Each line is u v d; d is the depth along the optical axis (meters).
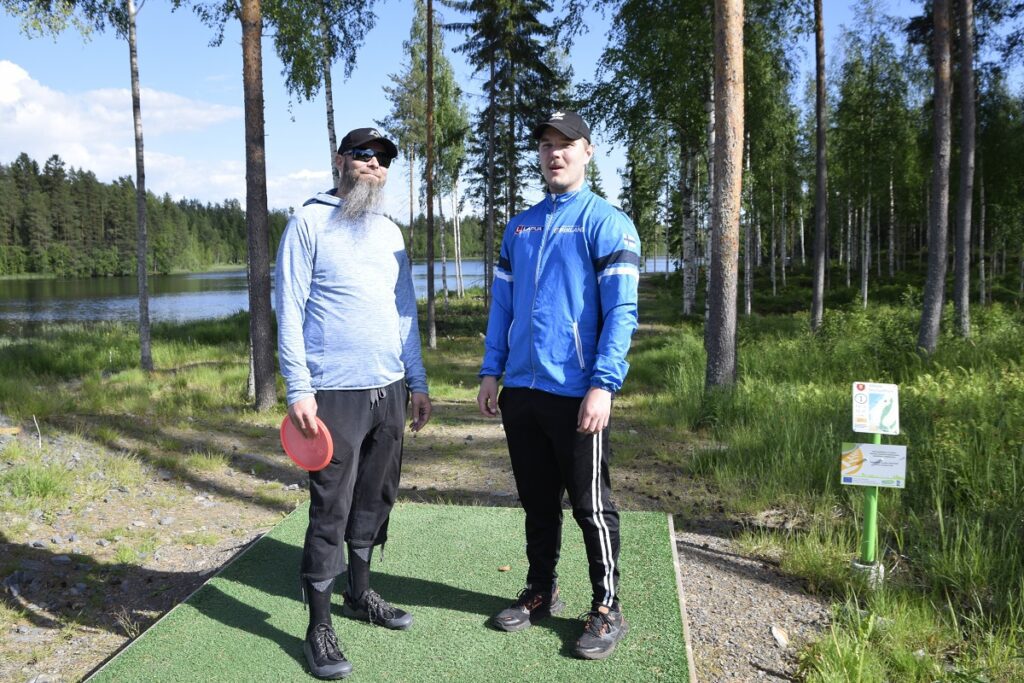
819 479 5.54
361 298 2.63
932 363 9.89
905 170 27.83
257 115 9.23
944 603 3.61
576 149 2.60
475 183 29.19
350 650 2.68
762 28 14.94
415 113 30.02
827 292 32.91
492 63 20.16
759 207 24.47
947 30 10.80
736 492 5.50
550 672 2.52
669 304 31.72
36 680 3.08
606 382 2.42
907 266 41.16
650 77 15.00
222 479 6.29
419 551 3.68
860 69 26.33
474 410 9.73
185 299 47.75
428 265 17.58
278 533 3.92
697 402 8.40
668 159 24.58
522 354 2.62
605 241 2.50
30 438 6.88
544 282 2.58
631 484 5.93
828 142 28.53
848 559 4.09
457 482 6.21
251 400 10.08
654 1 14.57
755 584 3.91
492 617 2.93
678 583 3.23
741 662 3.08
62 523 4.96
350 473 2.63
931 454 5.56
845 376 9.89
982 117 24.47
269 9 11.19
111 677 2.50
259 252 9.35
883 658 3.07
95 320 28.80
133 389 10.66
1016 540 4.03
